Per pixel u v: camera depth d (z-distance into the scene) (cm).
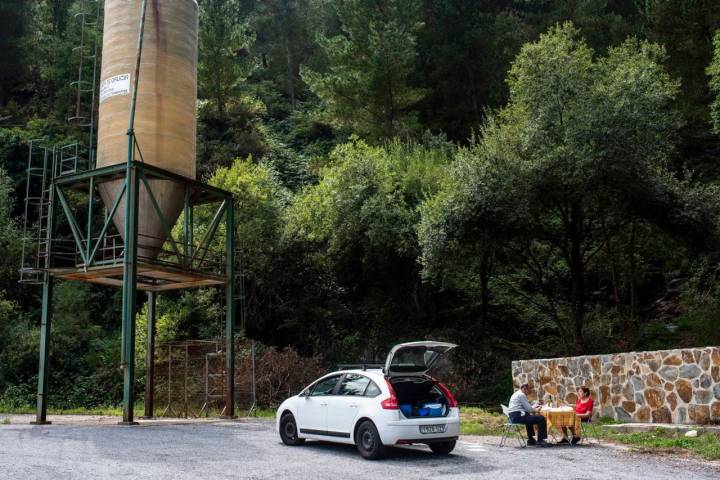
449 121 4506
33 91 5006
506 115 2538
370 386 991
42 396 1583
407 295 2964
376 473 817
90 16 4541
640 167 2094
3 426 1470
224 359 2470
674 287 2830
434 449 1029
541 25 4384
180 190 1681
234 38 4691
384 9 4222
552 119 2238
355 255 2938
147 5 1675
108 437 1185
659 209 2200
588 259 2436
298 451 1033
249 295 2977
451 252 2292
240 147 4434
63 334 2894
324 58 5903
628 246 2608
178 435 1238
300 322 2933
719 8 3450
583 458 969
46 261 1639
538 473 824
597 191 2142
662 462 921
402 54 3947
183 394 2403
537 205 2228
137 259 1521
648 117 2094
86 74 4466
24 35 4738
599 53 3925
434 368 2541
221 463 880
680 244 2341
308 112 5475
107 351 2886
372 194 2744
